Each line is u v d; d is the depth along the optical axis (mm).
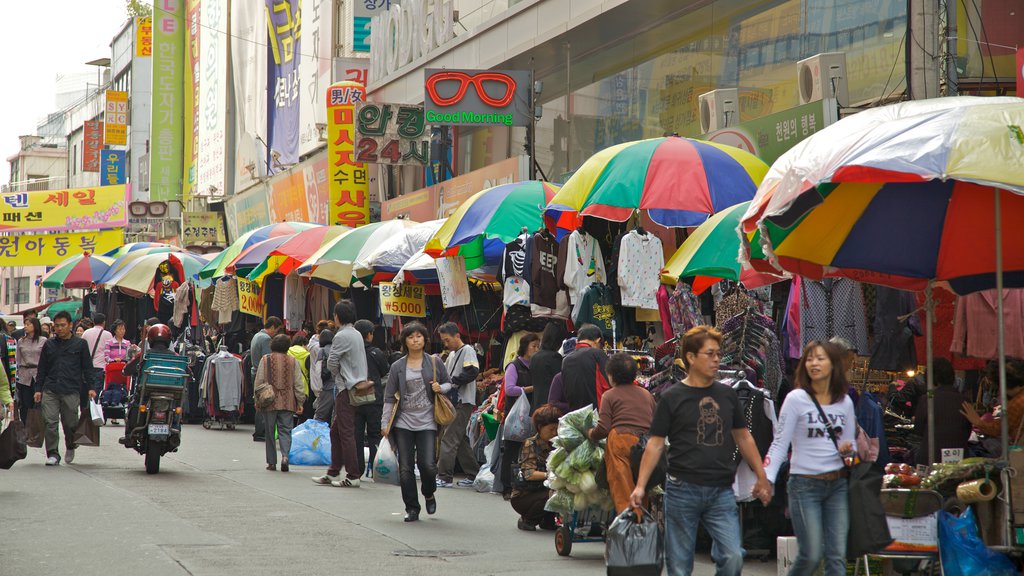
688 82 24266
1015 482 9938
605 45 27531
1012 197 11211
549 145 30172
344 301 18766
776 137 19156
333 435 18719
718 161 16406
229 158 60906
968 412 12188
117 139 82750
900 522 10133
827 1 20078
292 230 29484
